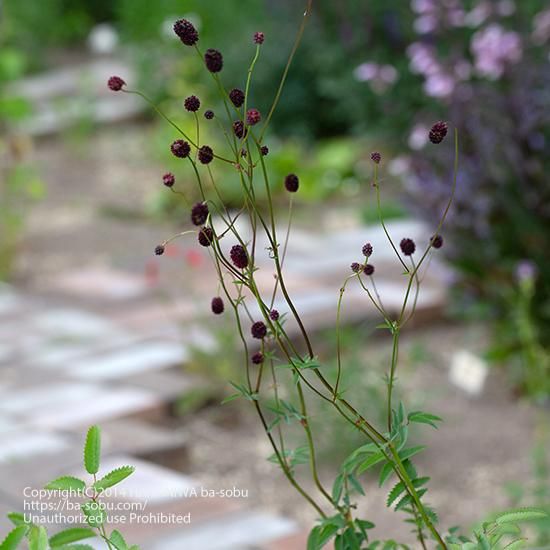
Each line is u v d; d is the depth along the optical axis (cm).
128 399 717
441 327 859
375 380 732
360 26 1137
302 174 1260
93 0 2089
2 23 1764
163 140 1341
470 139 761
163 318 869
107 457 623
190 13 1639
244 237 1085
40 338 841
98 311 899
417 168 768
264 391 724
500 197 726
